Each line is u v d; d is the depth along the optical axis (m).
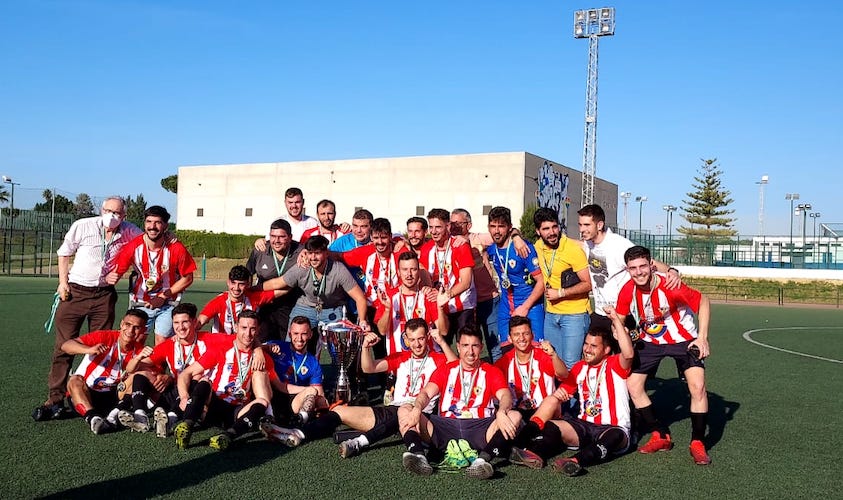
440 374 6.21
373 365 6.77
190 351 6.69
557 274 7.61
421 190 49.38
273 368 6.67
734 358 12.90
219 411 6.50
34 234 41.00
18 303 19.72
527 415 6.41
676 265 50.53
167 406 6.73
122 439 6.14
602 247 7.24
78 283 7.28
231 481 5.07
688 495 5.08
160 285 7.58
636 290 6.39
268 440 6.23
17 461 5.43
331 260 7.71
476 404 6.09
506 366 6.55
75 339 6.98
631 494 5.07
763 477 5.55
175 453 5.76
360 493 4.89
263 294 7.73
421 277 7.64
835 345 15.40
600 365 6.16
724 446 6.52
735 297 38.12
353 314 8.49
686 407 8.50
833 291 39.38
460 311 8.12
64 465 5.36
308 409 6.36
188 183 57.97
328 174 52.53
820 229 49.41
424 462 5.33
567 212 53.44
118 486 4.90
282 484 5.04
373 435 6.01
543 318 8.14
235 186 56.16
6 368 9.40
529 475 5.45
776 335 17.66
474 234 8.74
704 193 73.12
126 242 7.61
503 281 8.17
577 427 5.92
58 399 6.91
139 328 6.74
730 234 72.50
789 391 9.45
